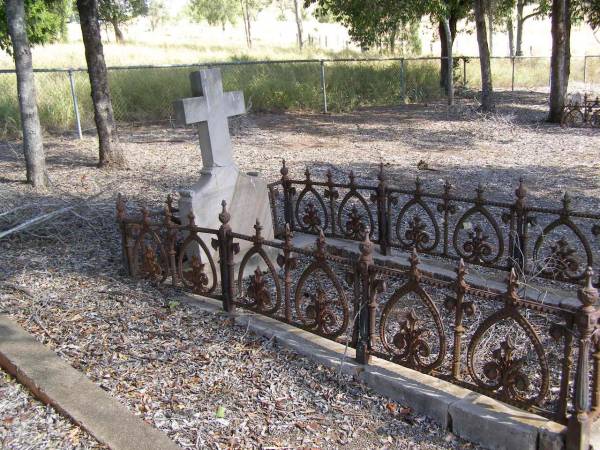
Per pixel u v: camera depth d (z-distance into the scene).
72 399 3.20
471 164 9.63
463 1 18.28
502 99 18.62
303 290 5.03
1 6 11.59
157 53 22.70
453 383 3.11
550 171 8.97
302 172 9.09
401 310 4.58
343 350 3.69
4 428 3.03
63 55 20.72
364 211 7.20
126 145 11.59
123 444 2.84
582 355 2.52
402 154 10.52
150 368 3.59
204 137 4.94
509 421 2.85
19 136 12.38
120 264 5.38
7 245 5.80
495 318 2.87
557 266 4.71
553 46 13.45
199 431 3.00
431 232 6.27
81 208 6.70
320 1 17.69
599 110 13.30
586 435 2.62
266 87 16.30
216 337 3.97
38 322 4.18
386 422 3.11
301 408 3.22
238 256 5.14
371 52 26.03
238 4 52.84
